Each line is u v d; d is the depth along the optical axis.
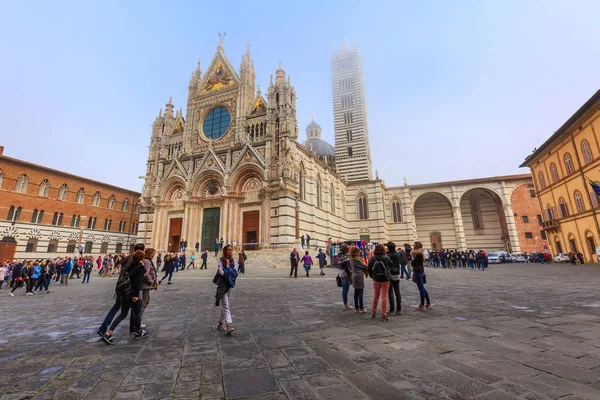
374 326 8.17
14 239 46.59
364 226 63.47
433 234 71.75
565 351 5.75
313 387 4.55
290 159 42.97
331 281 20.50
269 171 43.31
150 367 5.56
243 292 15.52
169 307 12.02
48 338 7.76
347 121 77.81
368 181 64.75
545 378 4.60
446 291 14.70
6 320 10.30
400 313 9.81
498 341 6.48
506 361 5.33
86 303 14.39
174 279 24.86
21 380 5.04
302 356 5.91
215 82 55.22
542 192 48.66
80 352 6.54
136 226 66.50
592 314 8.76
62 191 53.78
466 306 10.59
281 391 4.45
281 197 41.34
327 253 36.22
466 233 69.88
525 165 52.50
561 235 44.25
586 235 38.84
